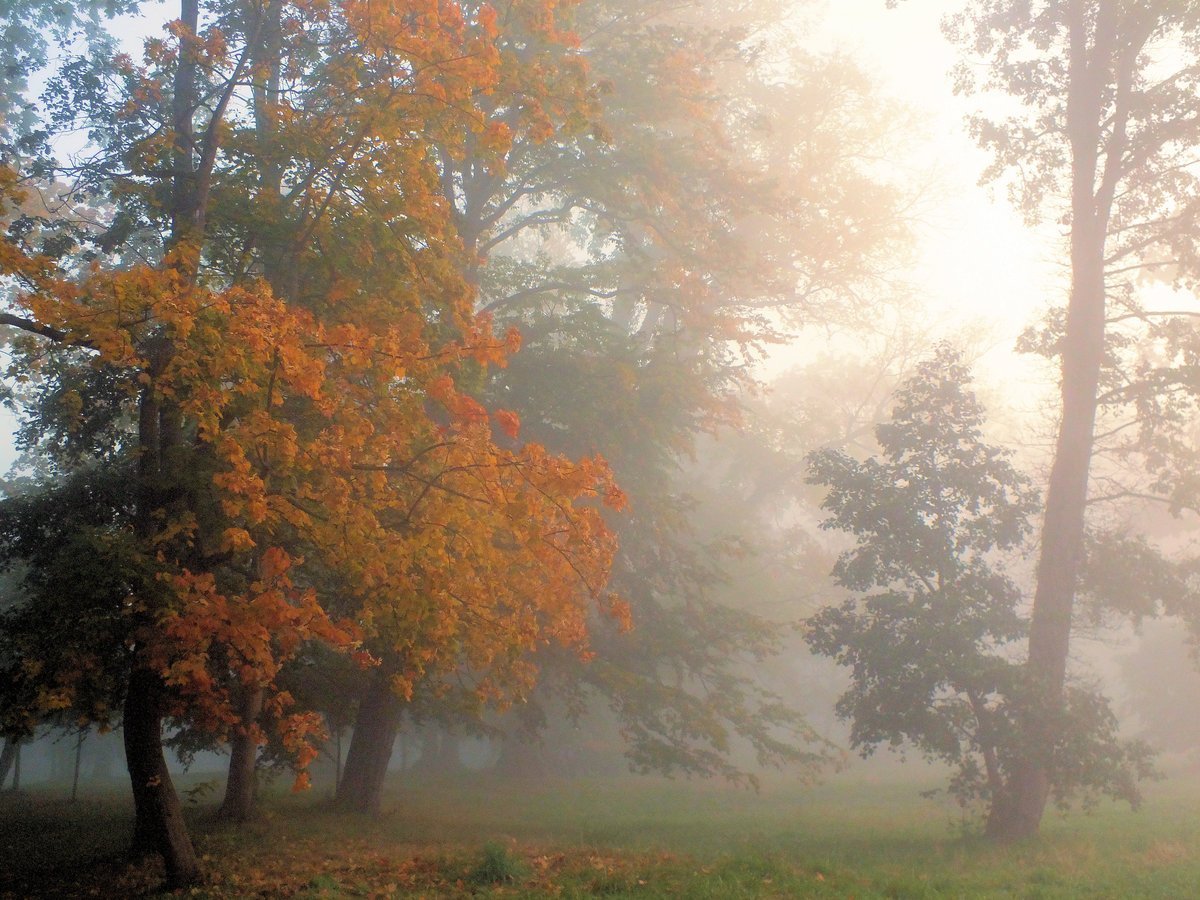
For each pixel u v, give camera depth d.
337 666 19.03
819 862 14.18
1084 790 18.78
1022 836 18.41
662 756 22.97
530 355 23.31
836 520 20.03
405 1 13.45
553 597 12.59
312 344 11.55
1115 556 19.69
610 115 22.98
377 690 21.28
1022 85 20.92
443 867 13.66
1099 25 20.11
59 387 15.79
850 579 19.91
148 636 11.19
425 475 12.12
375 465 11.84
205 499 12.26
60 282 11.06
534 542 11.47
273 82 15.77
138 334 12.12
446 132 13.98
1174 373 18.98
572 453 22.75
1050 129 21.08
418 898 11.45
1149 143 19.58
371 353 11.71
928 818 24.06
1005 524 19.30
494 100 15.78
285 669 17.56
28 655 11.53
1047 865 14.62
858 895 11.24
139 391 12.78
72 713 14.63
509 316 24.53
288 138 14.06
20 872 14.70
